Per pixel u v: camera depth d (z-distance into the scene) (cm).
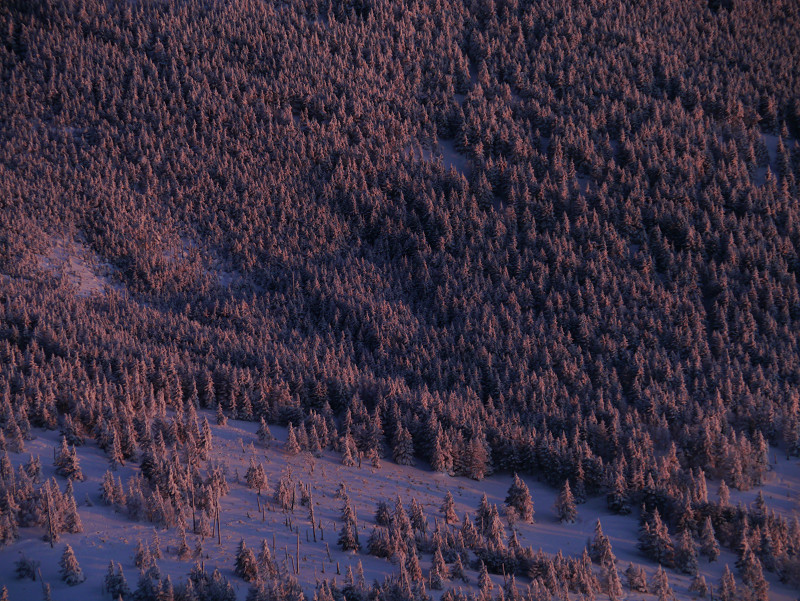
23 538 11575
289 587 10356
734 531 13838
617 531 14488
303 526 12975
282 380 17975
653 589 11981
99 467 14100
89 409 15112
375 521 13438
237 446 15962
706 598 12006
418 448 17112
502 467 16888
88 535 11831
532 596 10825
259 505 13450
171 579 10656
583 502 15862
